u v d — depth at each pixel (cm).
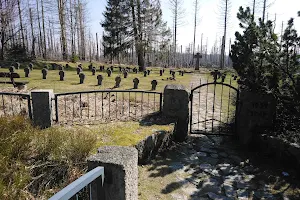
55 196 126
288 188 373
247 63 526
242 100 566
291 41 463
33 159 324
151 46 2859
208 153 521
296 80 459
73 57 3142
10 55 2828
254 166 454
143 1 2758
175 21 4447
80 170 321
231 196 354
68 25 3581
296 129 482
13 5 2667
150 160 468
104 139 432
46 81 1377
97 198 193
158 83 1683
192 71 3341
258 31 496
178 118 596
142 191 357
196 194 358
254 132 536
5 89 902
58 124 525
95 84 1376
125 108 759
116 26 3033
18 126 377
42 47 3988
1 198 243
